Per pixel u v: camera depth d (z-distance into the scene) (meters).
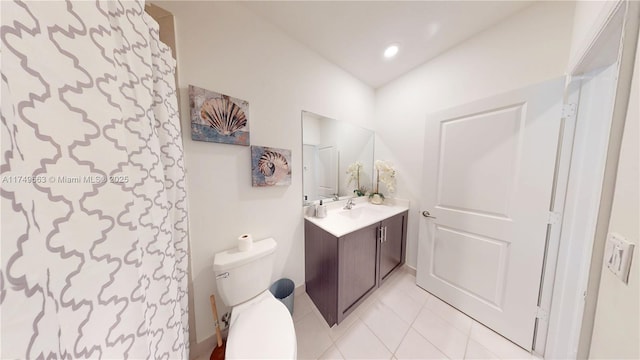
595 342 0.49
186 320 0.88
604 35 0.67
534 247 1.04
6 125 0.27
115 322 0.41
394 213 1.66
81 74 0.36
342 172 1.81
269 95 1.25
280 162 1.32
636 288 0.38
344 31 1.30
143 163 0.55
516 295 1.11
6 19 0.27
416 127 1.74
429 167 1.50
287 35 1.32
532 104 1.01
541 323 1.05
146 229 0.56
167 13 0.87
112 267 0.41
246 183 1.19
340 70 1.70
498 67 1.24
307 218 1.49
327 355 1.08
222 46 1.05
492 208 1.19
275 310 0.97
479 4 1.10
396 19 1.20
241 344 0.78
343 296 1.23
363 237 1.35
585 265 0.90
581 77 0.90
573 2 0.97
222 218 1.11
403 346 1.13
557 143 0.94
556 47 1.03
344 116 1.77
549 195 0.98
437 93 1.57
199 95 0.97
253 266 1.08
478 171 1.24
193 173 1.00
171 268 0.68
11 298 0.26
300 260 1.53
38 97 0.30
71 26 0.35
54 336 0.30
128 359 0.43
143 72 0.58
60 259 0.32
